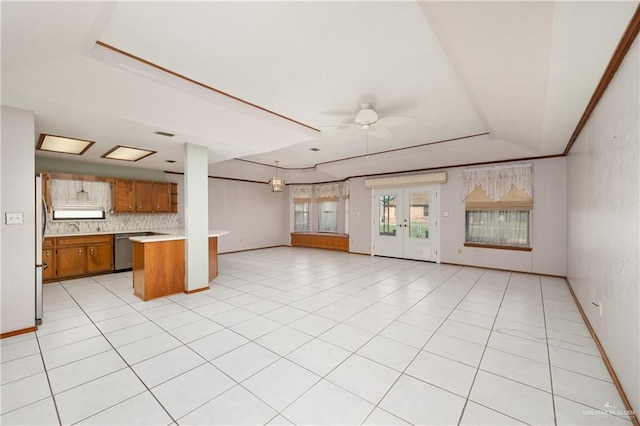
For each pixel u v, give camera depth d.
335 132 4.81
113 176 6.10
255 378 2.16
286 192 10.39
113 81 2.58
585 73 2.24
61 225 5.50
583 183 3.49
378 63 2.61
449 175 6.63
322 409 1.83
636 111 1.75
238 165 7.79
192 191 4.37
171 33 2.15
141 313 3.53
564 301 3.99
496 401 1.91
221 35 2.18
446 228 6.70
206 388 2.04
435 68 2.70
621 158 2.03
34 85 2.45
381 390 2.03
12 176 2.87
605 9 1.51
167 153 4.94
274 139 4.38
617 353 2.07
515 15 1.61
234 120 3.62
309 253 8.67
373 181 7.76
